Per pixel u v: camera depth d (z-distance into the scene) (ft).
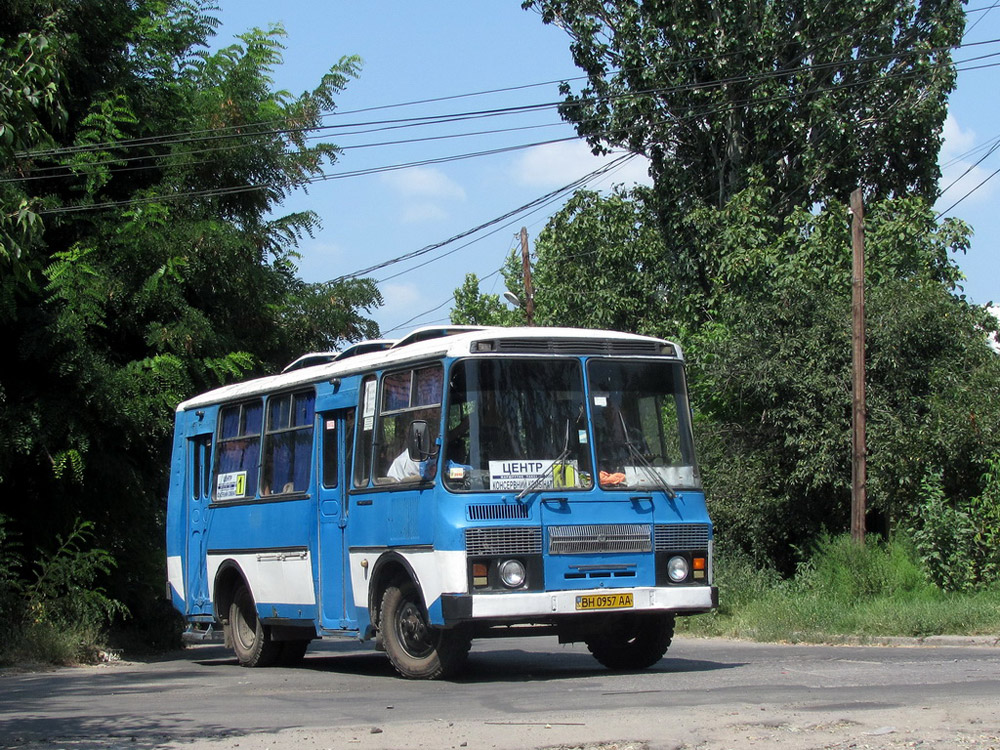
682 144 102.83
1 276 49.78
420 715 28.94
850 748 22.77
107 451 56.85
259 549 47.26
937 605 55.31
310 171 67.26
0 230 46.37
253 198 66.08
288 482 45.75
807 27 95.76
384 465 39.27
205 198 63.36
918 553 62.64
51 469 54.95
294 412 46.06
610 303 101.24
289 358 68.23
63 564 53.93
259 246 65.51
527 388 36.88
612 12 101.35
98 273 55.88
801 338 70.79
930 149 99.55
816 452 69.36
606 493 36.88
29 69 43.88
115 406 54.03
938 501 62.03
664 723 25.99
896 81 95.86
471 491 35.32
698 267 99.25
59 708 33.40
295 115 66.44
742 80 89.92
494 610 34.55
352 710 30.48
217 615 50.67
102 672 47.73
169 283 57.72
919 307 68.69
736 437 74.23
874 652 46.85
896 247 81.15
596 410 37.63
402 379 38.81
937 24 95.30
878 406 68.59
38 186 58.80
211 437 52.31
